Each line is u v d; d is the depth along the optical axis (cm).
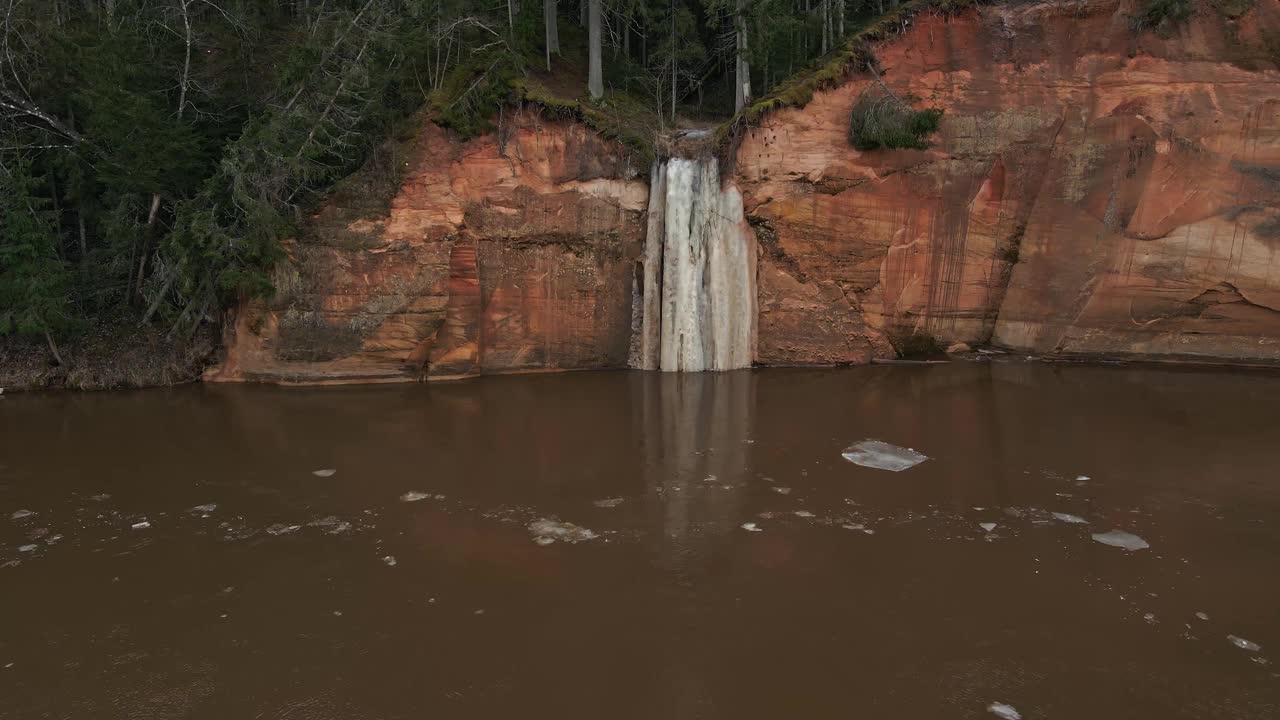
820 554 891
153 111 1748
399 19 1923
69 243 2062
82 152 1881
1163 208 1809
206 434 1405
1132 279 1848
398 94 1958
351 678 657
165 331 1903
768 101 1931
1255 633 718
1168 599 783
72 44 1806
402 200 1809
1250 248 1738
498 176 1888
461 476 1175
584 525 981
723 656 682
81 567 877
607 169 1958
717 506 1043
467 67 1947
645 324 1992
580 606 773
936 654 685
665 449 1303
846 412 1528
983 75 1956
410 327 1808
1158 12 1827
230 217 1816
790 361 2027
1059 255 1927
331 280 1775
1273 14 1767
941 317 2042
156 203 1836
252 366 1828
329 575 849
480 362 1923
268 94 1897
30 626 749
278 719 604
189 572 862
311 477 1176
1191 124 1786
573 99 2183
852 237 1975
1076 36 1914
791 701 618
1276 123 1730
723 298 1964
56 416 1535
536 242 1927
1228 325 1809
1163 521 980
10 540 953
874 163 1947
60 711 619
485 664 673
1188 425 1386
